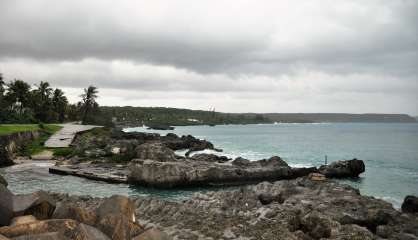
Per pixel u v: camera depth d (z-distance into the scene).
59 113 157.75
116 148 70.62
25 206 13.99
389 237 24.48
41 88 141.62
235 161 62.47
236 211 28.12
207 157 70.00
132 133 109.31
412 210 34.16
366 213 29.36
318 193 37.00
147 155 63.94
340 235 21.84
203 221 23.09
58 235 11.09
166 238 13.57
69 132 100.75
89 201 30.14
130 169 54.34
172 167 50.59
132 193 46.81
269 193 35.62
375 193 48.81
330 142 146.62
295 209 27.41
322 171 59.78
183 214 24.95
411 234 25.38
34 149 74.94
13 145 71.56
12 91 119.69
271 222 23.11
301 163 80.06
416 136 190.62
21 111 124.75
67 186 48.59
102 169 58.59
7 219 13.17
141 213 25.53
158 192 48.28
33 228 11.92
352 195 35.84
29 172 57.03
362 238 21.50
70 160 64.81
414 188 52.38
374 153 103.44
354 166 61.09
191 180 51.50
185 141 106.56
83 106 159.00
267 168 57.41
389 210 30.61
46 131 100.81
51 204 14.95
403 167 74.56
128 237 13.23
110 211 15.02
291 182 41.97
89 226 12.40
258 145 129.50
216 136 193.25
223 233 20.73
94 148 74.00
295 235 21.03
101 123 165.62
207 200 32.19
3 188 13.94
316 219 22.41
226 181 53.94
